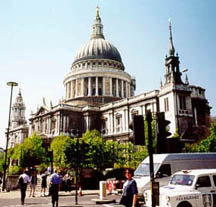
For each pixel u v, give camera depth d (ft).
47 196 82.74
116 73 292.20
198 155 70.38
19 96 442.50
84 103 272.72
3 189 109.81
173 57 183.42
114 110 235.81
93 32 352.69
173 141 32.07
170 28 193.88
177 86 176.04
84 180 104.68
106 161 140.05
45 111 264.11
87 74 287.48
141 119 32.17
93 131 200.13
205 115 190.80
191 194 41.63
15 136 361.51
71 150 129.39
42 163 187.32
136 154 140.97
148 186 61.31
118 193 83.97
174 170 65.57
